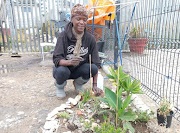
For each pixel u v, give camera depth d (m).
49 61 4.89
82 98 2.17
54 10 5.85
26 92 2.69
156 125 1.63
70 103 2.13
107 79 3.32
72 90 2.74
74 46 2.13
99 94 2.09
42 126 1.77
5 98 2.46
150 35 2.75
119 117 1.57
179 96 2.45
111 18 3.62
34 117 1.95
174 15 2.24
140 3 3.11
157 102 2.25
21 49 6.58
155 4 2.97
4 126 1.78
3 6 5.64
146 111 1.84
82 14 1.90
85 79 2.42
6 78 3.43
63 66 2.14
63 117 1.85
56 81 2.31
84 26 1.99
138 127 1.71
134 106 2.15
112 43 4.06
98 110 1.90
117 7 3.56
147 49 2.88
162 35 2.45
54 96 2.53
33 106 2.21
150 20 2.68
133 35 3.20
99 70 4.00
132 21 3.32
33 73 3.79
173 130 1.64
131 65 3.62
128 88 1.84
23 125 1.79
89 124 1.63
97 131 1.52
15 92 2.69
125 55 3.96
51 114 1.90
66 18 4.36
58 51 2.11
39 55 5.84
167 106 1.63
